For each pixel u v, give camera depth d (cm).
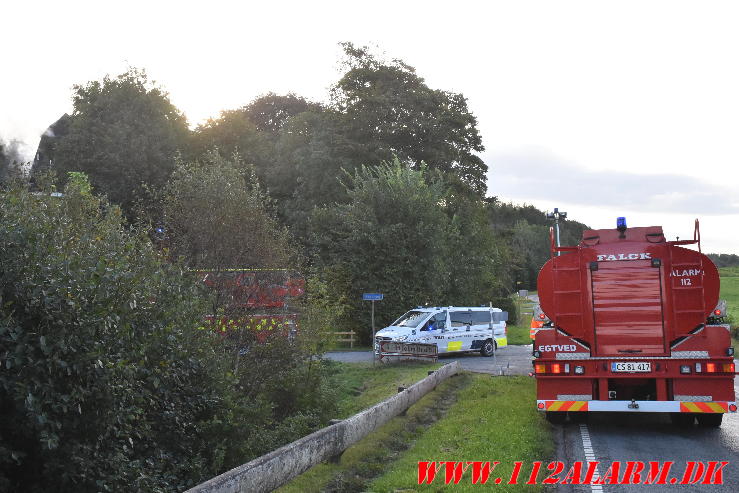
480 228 4338
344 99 5056
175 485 850
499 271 5159
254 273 1460
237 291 1442
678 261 1203
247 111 7075
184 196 1452
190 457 930
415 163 4962
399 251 3562
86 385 673
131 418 730
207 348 1042
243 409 1062
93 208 1141
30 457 680
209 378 1019
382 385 1986
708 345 1166
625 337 1205
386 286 3538
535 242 10719
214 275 1412
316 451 852
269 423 1203
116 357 721
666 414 1397
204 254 1432
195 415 1008
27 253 652
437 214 3700
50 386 623
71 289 650
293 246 1625
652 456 1000
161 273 909
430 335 2798
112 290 713
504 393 1596
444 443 1063
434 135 4994
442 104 5150
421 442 1071
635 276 1212
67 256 692
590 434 1178
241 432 1008
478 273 4212
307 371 1492
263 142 5850
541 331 1227
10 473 680
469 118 5269
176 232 1423
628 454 1015
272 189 5203
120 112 4931
